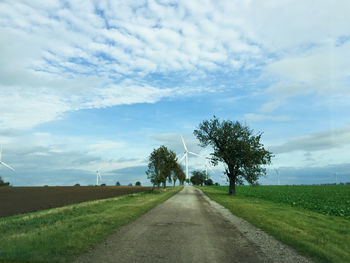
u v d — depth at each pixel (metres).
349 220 16.48
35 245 7.85
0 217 18.89
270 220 14.00
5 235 9.31
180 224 12.59
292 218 15.12
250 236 10.35
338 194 43.75
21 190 60.72
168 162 48.06
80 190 60.53
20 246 7.74
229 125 44.31
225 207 21.84
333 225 13.37
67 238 8.70
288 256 7.67
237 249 8.35
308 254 7.88
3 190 60.59
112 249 7.88
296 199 33.25
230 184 44.53
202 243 8.94
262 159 43.34
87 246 8.05
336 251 8.07
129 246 8.26
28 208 24.73
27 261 6.56
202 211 18.42
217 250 8.13
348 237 10.23
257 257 7.53
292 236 10.01
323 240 9.45
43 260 6.66
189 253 7.69
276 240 9.71
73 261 6.68
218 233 10.80
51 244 8.00
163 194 39.97
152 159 47.19
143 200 26.59
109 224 11.69
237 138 44.25
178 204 23.17
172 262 6.82
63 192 52.41
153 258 7.10
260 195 42.72
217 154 43.91
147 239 9.26
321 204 26.97
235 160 43.22
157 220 13.66
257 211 18.38
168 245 8.51
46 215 15.30
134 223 12.60
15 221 12.95
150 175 46.41
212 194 43.28
